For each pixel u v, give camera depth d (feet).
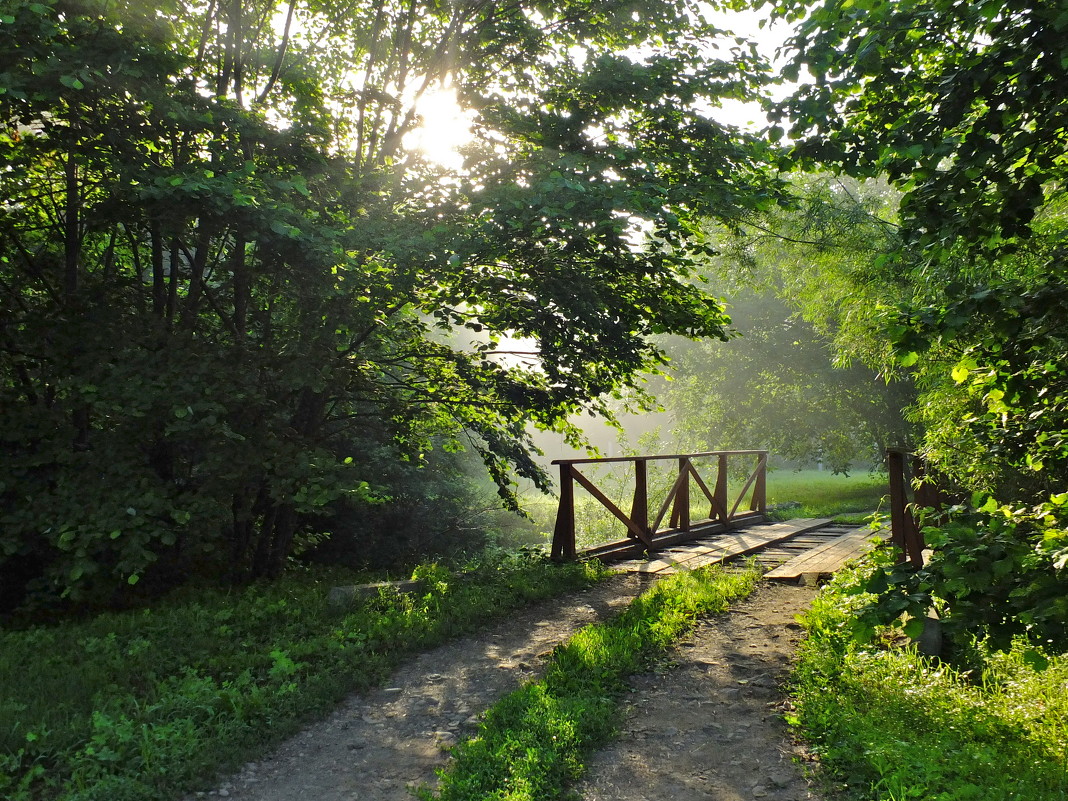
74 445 22.86
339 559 40.63
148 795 11.16
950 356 19.10
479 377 29.43
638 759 12.49
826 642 17.85
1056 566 9.72
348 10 29.86
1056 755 11.66
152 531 19.86
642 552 32.68
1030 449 14.03
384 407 29.60
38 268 24.17
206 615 20.25
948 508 11.85
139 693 15.11
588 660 16.99
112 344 21.22
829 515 51.47
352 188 23.15
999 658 15.83
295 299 25.05
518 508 35.27
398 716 14.70
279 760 12.80
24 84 17.66
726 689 15.72
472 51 28.60
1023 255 17.43
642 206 21.30
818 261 37.70
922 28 12.45
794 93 13.84
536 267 24.35
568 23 28.86
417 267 22.40
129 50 19.16
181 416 19.48
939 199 11.68
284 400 25.32
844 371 66.44
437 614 21.17
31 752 12.05
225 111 21.22
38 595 21.62
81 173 23.11
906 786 10.48
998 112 11.20
